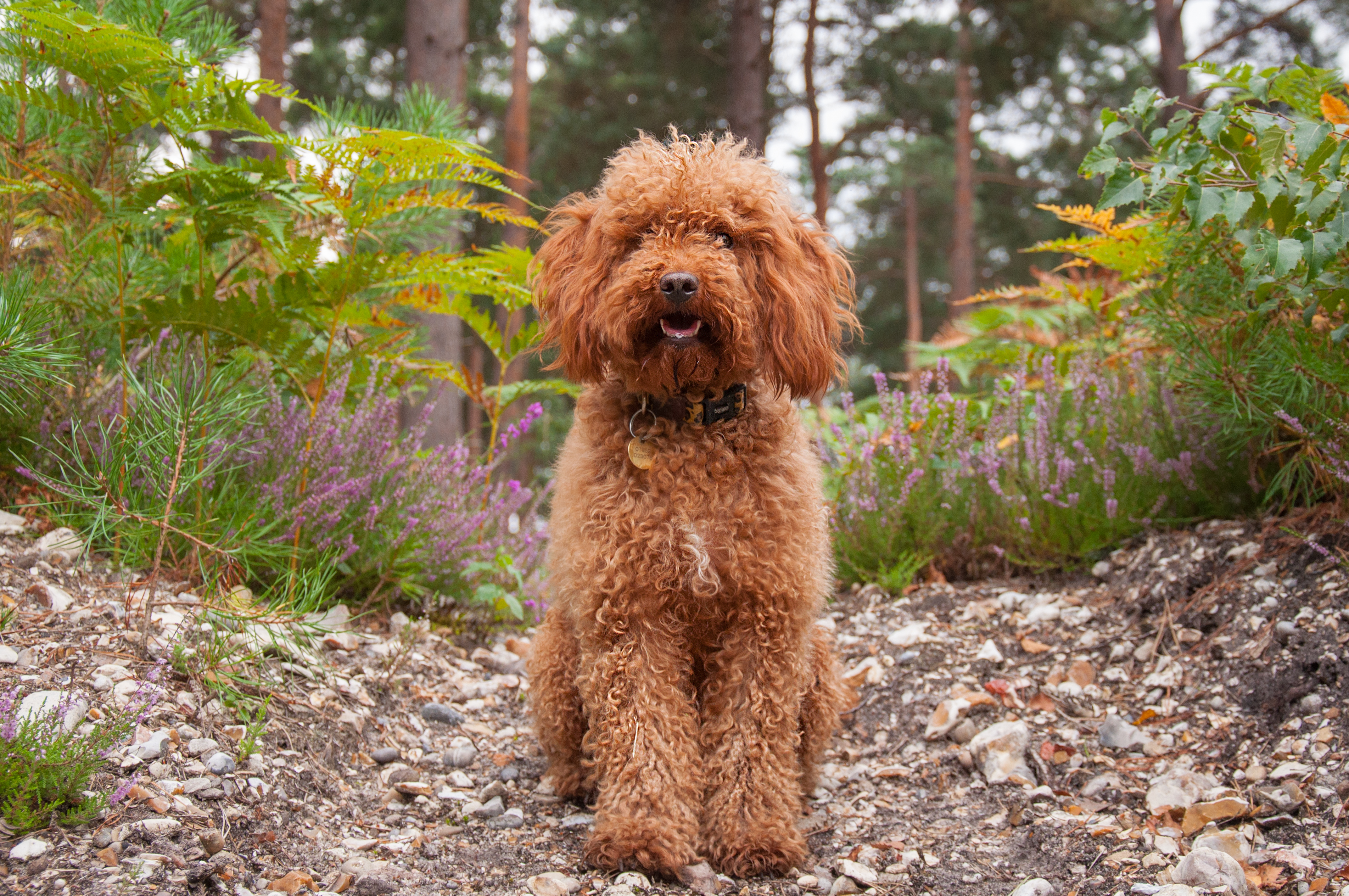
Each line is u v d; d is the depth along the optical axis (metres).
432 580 3.96
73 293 3.72
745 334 2.54
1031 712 3.31
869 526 4.61
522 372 16.50
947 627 3.98
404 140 3.03
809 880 2.43
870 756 3.30
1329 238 2.74
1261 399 3.39
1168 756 2.90
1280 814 2.43
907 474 4.58
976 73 19.06
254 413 3.64
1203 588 3.52
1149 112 3.05
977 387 6.50
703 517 2.55
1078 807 2.74
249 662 2.94
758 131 14.85
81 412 3.54
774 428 2.68
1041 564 4.26
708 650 2.72
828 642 3.10
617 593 2.53
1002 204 24.52
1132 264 4.09
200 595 3.22
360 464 3.80
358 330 4.42
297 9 17.25
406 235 4.68
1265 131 2.84
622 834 2.41
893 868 2.48
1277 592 3.25
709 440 2.59
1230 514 3.84
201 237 3.38
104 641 2.74
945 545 4.59
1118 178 3.02
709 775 2.62
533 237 4.20
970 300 5.55
